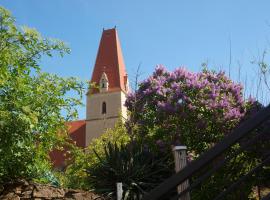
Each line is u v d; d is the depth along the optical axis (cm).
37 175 848
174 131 1412
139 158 1025
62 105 870
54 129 857
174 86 1539
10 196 770
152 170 1026
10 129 729
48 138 854
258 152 1232
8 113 728
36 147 830
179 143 1386
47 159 925
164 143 1361
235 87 1538
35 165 823
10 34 868
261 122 208
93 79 6688
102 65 6781
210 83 1534
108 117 6331
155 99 1570
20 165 790
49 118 833
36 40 896
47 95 834
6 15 869
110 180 972
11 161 776
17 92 795
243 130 207
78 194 844
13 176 795
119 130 1831
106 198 918
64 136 932
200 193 1145
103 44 6975
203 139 1420
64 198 819
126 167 971
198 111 1460
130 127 1541
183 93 1501
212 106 1448
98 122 6375
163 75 1658
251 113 1446
